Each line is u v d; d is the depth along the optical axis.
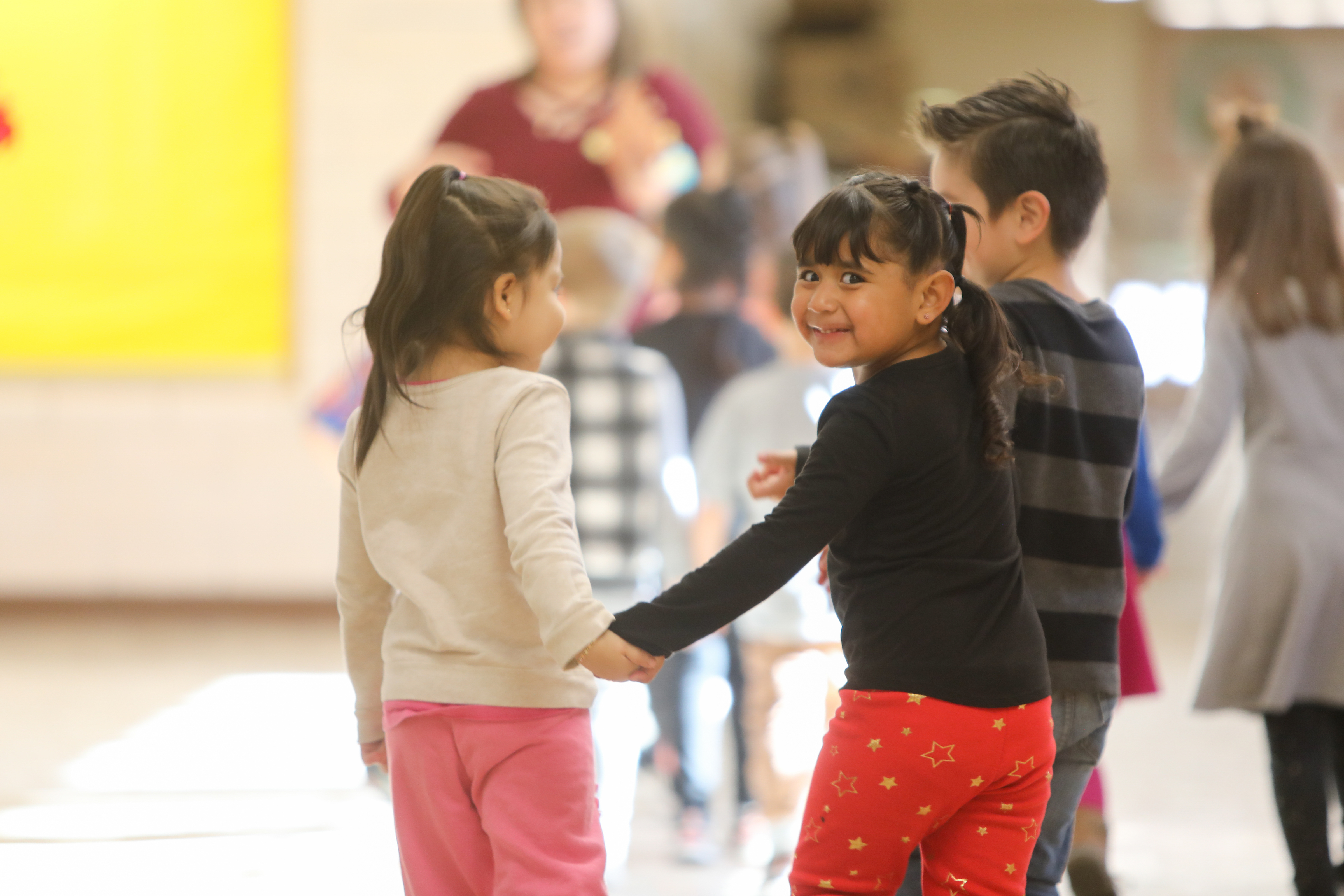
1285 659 5.11
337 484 14.26
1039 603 3.51
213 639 12.78
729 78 16.30
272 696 10.20
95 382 14.26
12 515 14.33
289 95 14.05
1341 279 5.24
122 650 12.20
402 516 3.42
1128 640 4.88
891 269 3.21
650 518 6.32
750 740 6.49
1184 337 16.27
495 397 3.37
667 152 12.04
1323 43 16.66
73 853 6.45
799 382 6.50
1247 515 5.28
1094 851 4.91
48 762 8.21
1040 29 17.19
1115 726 9.38
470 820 3.34
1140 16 16.97
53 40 13.92
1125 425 3.66
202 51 14.00
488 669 3.31
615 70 12.06
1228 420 5.18
